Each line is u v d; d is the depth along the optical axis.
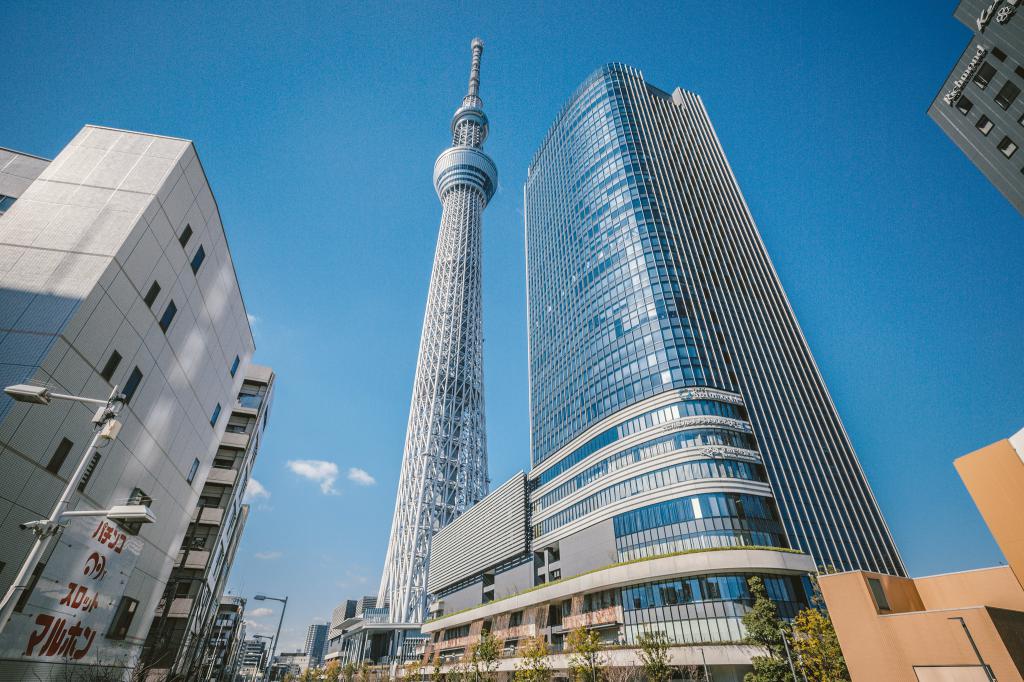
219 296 46.28
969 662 21.73
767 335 95.56
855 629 25.86
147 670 38.16
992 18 54.66
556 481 84.38
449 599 106.44
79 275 29.41
